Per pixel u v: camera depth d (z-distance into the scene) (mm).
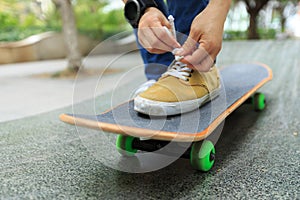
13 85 2350
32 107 1446
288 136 815
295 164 636
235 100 753
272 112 1063
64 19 2936
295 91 1385
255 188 538
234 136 829
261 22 7555
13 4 6332
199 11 799
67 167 653
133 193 532
